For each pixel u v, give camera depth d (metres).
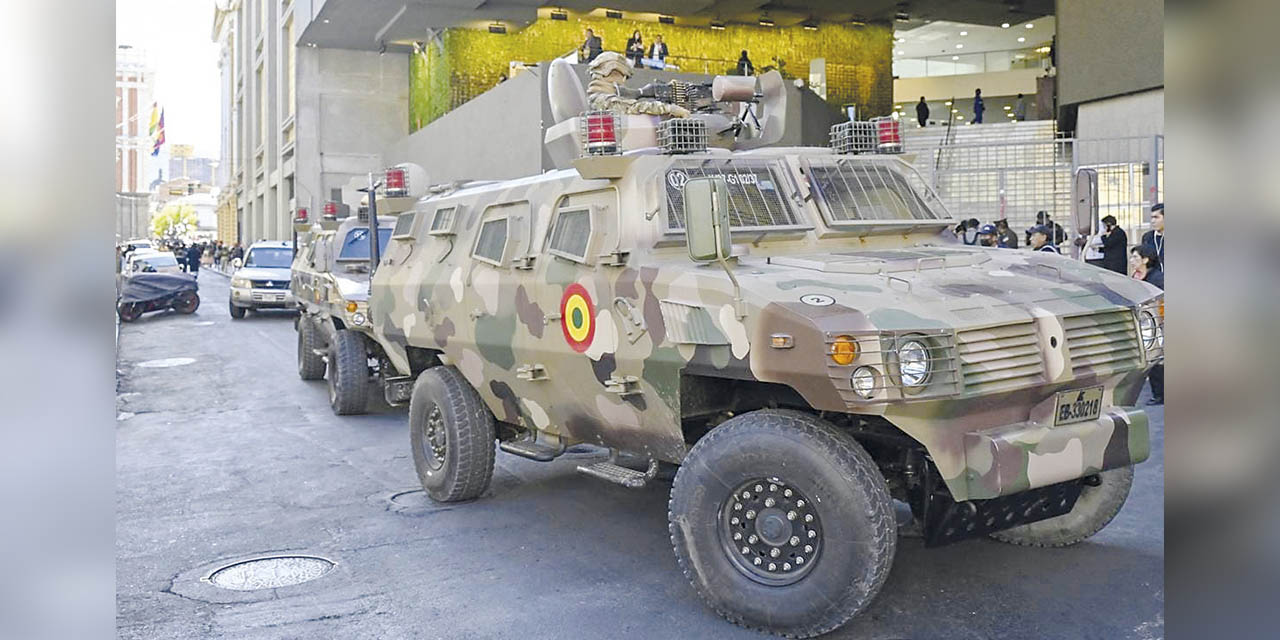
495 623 4.81
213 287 36.56
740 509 4.64
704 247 4.53
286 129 39.22
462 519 6.70
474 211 7.14
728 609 4.64
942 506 4.61
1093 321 4.69
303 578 5.56
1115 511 5.53
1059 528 5.68
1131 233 14.62
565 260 5.72
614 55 7.77
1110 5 17.78
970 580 5.24
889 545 4.25
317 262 12.36
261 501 7.35
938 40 36.06
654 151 5.78
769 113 7.94
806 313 4.25
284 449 9.30
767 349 4.36
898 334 4.12
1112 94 17.81
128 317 23.45
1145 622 4.61
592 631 4.68
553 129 7.47
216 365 15.59
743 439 4.52
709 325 4.63
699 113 7.63
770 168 5.80
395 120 34.72
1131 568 5.34
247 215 52.25
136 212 51.72
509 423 7.17
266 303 22.78
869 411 4.12
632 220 5.31
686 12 29.66
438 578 5.50
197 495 7.58
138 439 9.90
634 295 5.11
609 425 5.79
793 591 4.42
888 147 6.47
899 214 6.05
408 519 6.74
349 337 11.01
